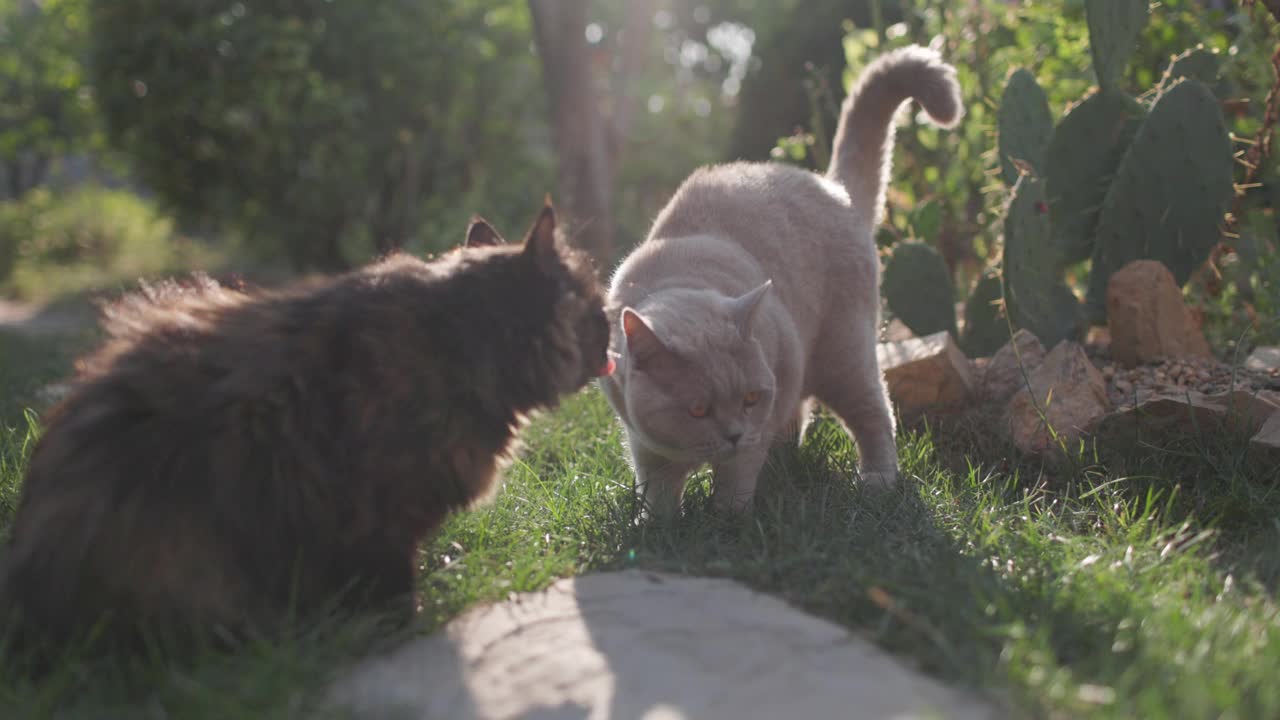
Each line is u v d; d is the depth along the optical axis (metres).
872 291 1.15
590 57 2.64
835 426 1.25
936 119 1.26
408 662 0.76
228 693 0.70
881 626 0.74
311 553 0.79
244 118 3.78
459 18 4.06
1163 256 1.37
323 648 0.75
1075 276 1.65
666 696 0.69
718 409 0.95
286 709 0.68
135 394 0.77
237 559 0.77
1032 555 0.89
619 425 1.28
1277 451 1.04
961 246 1.80
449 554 0.95
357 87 3.83
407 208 4.04
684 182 1.19
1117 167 1.39
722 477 1.01
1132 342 1.32
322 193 3.91
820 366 1.13
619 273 1.10
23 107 6.21
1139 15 1.35
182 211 4.27
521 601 0.83
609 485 1.08
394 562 0.82
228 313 0.83
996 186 1.54
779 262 1.08
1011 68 1.69
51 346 2.37
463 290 0.84
